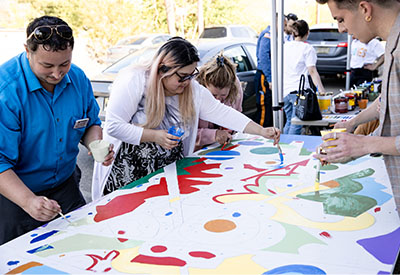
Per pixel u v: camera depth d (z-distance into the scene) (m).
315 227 1.38
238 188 1.77
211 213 1.52
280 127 3.15
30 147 1.79
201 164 2.12
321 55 8.95
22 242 1.38
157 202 1.65
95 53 13.08
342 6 1.47
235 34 9.06
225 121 2.37
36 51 1.58
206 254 1.24
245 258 1.20
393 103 1.39
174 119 2.22
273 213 1.50
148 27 14.25
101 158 1.83
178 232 1.39
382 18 1.40
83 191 3.95
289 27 4.41
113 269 1.19
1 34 11.62
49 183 1.94
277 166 2.04
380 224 1.38
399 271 1.82
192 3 14.93
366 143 1.45
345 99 3.80
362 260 1.17
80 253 1.29
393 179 1.46
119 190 1.80
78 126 1.95
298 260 1.18
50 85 1.81
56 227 1.48
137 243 1.33
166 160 2.26
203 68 2.57
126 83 2.06
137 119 2.16
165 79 2.05
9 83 1.68
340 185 1.75
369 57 5.55
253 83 5.49
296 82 4.42
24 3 13.02
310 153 2.24
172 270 1.16
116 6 13.42
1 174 1.56
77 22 13.18
